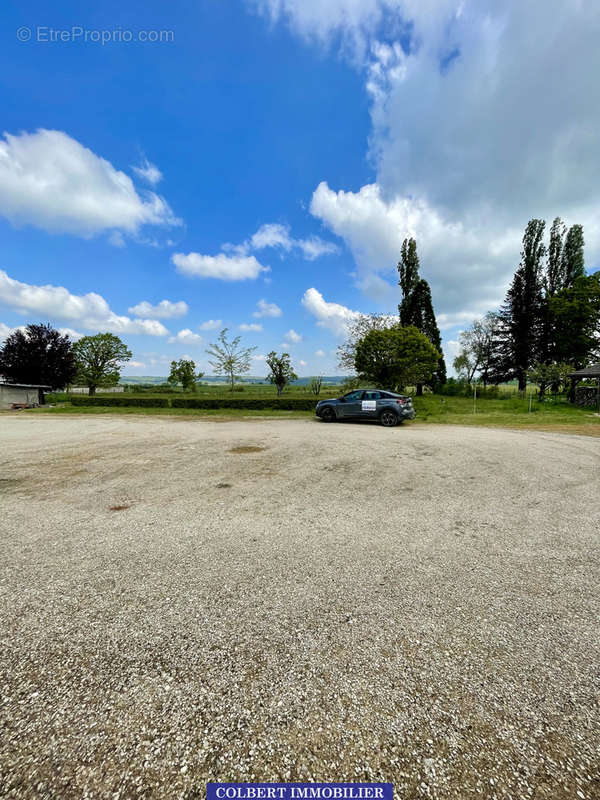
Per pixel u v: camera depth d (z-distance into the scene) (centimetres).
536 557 259
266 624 182
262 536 295
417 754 117
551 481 469
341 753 118
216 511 355
